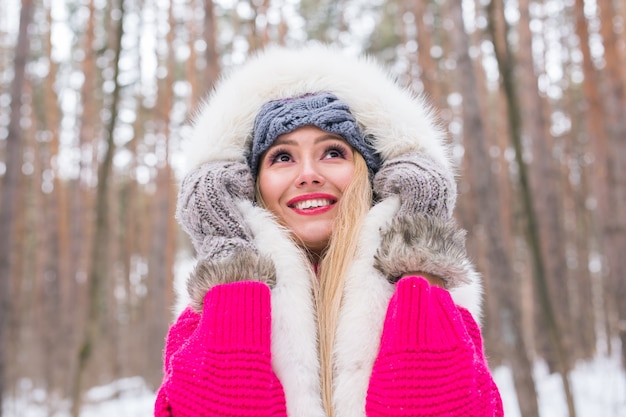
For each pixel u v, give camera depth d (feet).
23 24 17.76
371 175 4.82
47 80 38.22
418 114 4.84
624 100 24.30
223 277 4.13
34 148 43.34
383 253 4.16
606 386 25.70
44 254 43.91
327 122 4.62
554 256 33.71
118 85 15.10
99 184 15.10
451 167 5.47
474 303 4.75
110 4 30.94
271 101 4.91
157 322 37.17
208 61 17.65
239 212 4.50
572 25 39.91
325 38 34.40
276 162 4.74
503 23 20.97
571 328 36.27
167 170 37.29
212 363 3.83
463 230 4.42
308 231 4.59
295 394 3.94
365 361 3.97
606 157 31.04
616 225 24.85
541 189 34.35
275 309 4.10
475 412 3.79
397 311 3.93
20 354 43.96
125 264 51.60
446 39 36.50
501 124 37.76
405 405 3.66
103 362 47.65
